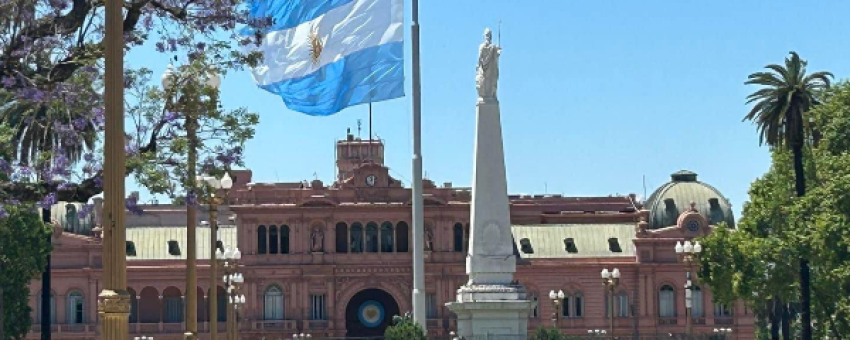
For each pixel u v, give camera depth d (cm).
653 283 17712
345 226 17550
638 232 17838
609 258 17838
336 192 17550
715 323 17612
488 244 8744
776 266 10900
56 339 17188
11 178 4866
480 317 8662
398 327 7656
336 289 17400
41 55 4606
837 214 9725
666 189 18688
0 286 10394
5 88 4603
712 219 18375
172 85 4741
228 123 4862
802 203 10194
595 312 17688
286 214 17412
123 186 3047
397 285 17450
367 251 17488
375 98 6475
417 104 7500
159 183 4688
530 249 18038
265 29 4984
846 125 10206
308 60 6284
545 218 19075
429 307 17450
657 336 14012
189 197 4825
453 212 17500
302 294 17338
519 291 8700
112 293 3002
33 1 4497
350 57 6369
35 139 5856
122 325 3009
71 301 17325
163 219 19750
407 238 17550
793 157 11338
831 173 10019
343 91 6425
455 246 17512
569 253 18012
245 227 17388
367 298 17838
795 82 10925
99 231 17512
